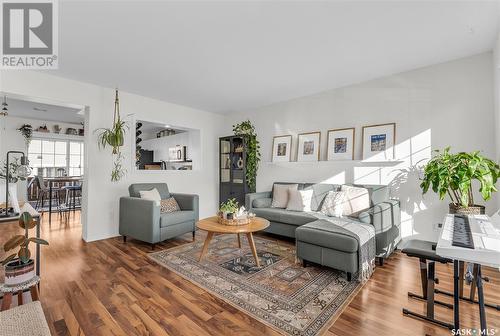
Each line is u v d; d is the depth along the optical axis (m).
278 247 3.32
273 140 4.75
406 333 1.59
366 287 2.21
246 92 4.10
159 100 4.51
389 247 2.77
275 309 1.87
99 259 2.87
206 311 1.84
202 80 3.55
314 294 2.08
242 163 4.90
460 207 2.40
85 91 3.58
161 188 4.06
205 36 2.38
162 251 3.16
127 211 3.50
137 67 3.08
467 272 2.20
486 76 2.74
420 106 3.16
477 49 2.69
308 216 3.29
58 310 1.84
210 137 5.44
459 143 2.89
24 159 2.23
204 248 2.86
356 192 3.29
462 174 2.30
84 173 3.76
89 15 2.03
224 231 2.52
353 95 3.73
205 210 5.28
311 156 4.15
